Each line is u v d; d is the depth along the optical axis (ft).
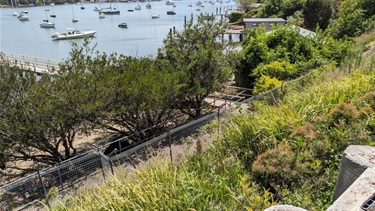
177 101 34.30
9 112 26.05
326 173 10.80
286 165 10.65
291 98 18.21
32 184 22.57
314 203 9.64
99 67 31.73
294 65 43.52
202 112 40.16
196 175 10.94
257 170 10.85
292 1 138.62
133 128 34.27
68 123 26.81
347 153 8.80
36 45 130.52
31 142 25.75
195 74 36.27
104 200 9.95
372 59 22.49
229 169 11.82
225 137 14.74
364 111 13.39
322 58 43.96
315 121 13.88
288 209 6.78
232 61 41.37
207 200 9.23
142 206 9.09
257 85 39.91
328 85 18.34
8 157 26.40
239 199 9.27
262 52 48.80
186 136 25.71
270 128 13.97
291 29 51.06
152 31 169.37
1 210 19.17
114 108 28.89
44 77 29.14
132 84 28.58
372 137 11.75
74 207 11.24
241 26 155.33
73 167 21.66
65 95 25.89
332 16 104.37
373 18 59.41
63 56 107.24
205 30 41.16
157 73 31.53
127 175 11.89
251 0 202.59
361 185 7.16
